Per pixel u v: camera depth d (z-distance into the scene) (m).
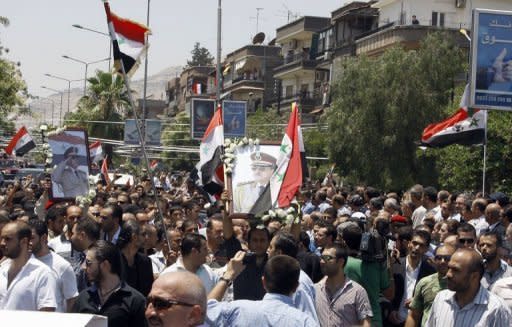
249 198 9.26
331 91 39.59
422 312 8.54
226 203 9.24
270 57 76.56
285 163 9.31
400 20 52.41
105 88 60.22
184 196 19.19
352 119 36.09
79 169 13.80
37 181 22.91
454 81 37.25
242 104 34.59
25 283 7.39
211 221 9.50
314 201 18.38
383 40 49.72
